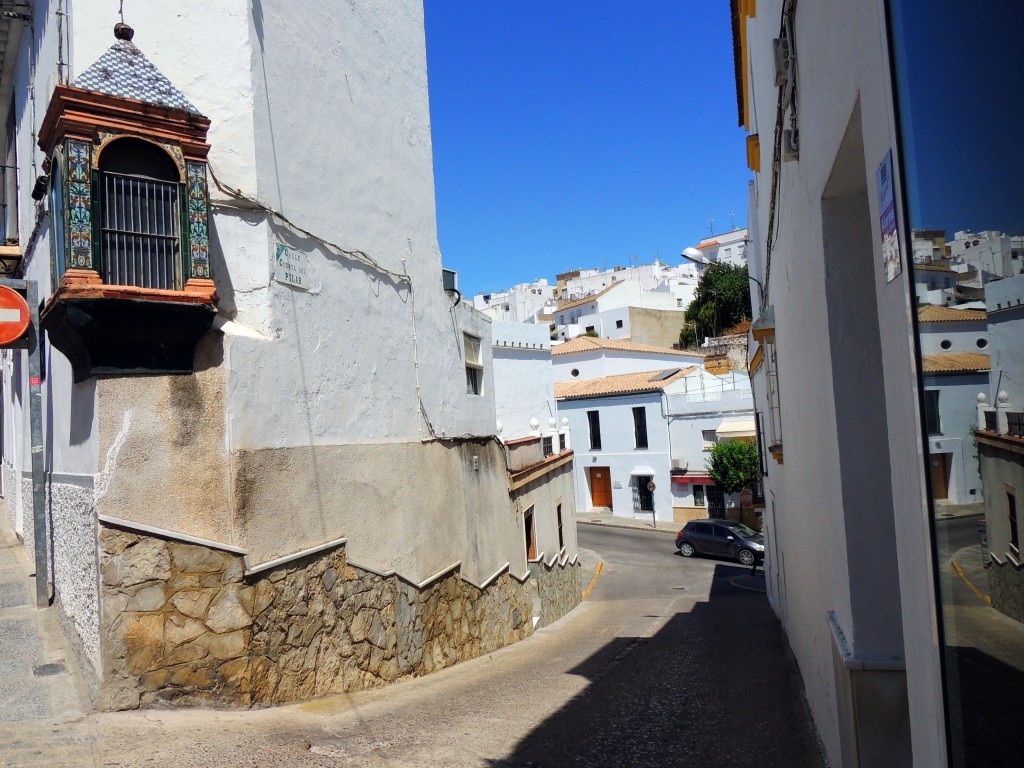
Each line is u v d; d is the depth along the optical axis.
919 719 2.61
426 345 9.47
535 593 13.84
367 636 7.08
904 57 2.24
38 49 7.55
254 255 6.29
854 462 3.98
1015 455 1.64
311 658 6.26
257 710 5.57
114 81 5.41
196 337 5.55
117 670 5.09
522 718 6.00
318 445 6.75
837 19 3.20
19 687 5.45
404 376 8.73
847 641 4.09
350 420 7.38
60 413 6.84
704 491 32.16
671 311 56.09
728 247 79.06
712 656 9.66
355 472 7.29
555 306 81.69
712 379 32.69
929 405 2.23
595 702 6.71
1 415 14.39
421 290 9.48
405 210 9.26
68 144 5.14
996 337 1.72
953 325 2.00
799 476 6.86
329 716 5.70
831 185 3.82
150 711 5.14
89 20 6.03
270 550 5.95
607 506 36.28
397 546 7.90
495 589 11.12
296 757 4.59
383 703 6.36
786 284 6.66
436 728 5.57
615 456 35.28
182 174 5.59
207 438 5.62
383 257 8.52
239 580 5.63
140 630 5.19
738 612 15.11
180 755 4.43
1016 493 1.64
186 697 5.32
